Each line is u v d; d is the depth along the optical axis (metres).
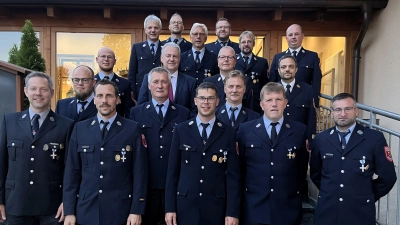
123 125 2.82
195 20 6.16
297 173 2.82
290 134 2.81
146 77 3.63
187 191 2.72
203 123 2.82
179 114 3.19
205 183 2.72
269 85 2.84
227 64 3.66
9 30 6.13
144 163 2.80
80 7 5.90
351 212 2.57
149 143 3.08
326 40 6.27
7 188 2.77
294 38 4.21
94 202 2.65
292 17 6.21
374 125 3.35
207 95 2.74
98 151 2.70
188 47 4.77
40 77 2.84
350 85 6.33
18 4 5.69
